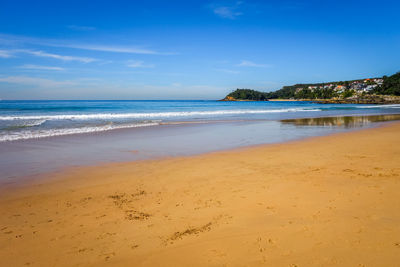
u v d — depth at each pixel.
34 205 4.96
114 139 12.84
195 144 11.46
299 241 3.36
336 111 41.56
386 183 5.51
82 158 8.82
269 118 26.92
